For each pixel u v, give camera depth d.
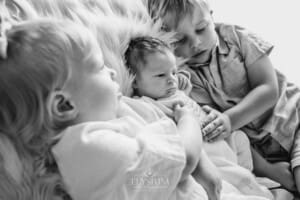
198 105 1.14
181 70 1.17
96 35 1.05
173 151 0.82
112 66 1.03
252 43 1.21
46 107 0.78
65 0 1.08
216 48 1.21
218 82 1.21
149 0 1.18
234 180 1.03
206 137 1.07
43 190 0.82
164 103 1.01
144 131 0.85
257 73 1.20
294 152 1.18
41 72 0.77
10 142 0.79
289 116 1.21
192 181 0.90
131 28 1.11
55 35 0.79
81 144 0.78
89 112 0.82
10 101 0.77
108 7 1.13
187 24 1.11
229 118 1.13
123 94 1.04
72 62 0.79
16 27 0.82
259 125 1.23
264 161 1.20
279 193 1.10
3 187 0.81
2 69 0.76
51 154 0.81
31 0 1.06
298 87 1.29
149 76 1.02
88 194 0.79
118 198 0.78
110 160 0.77
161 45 1.03
